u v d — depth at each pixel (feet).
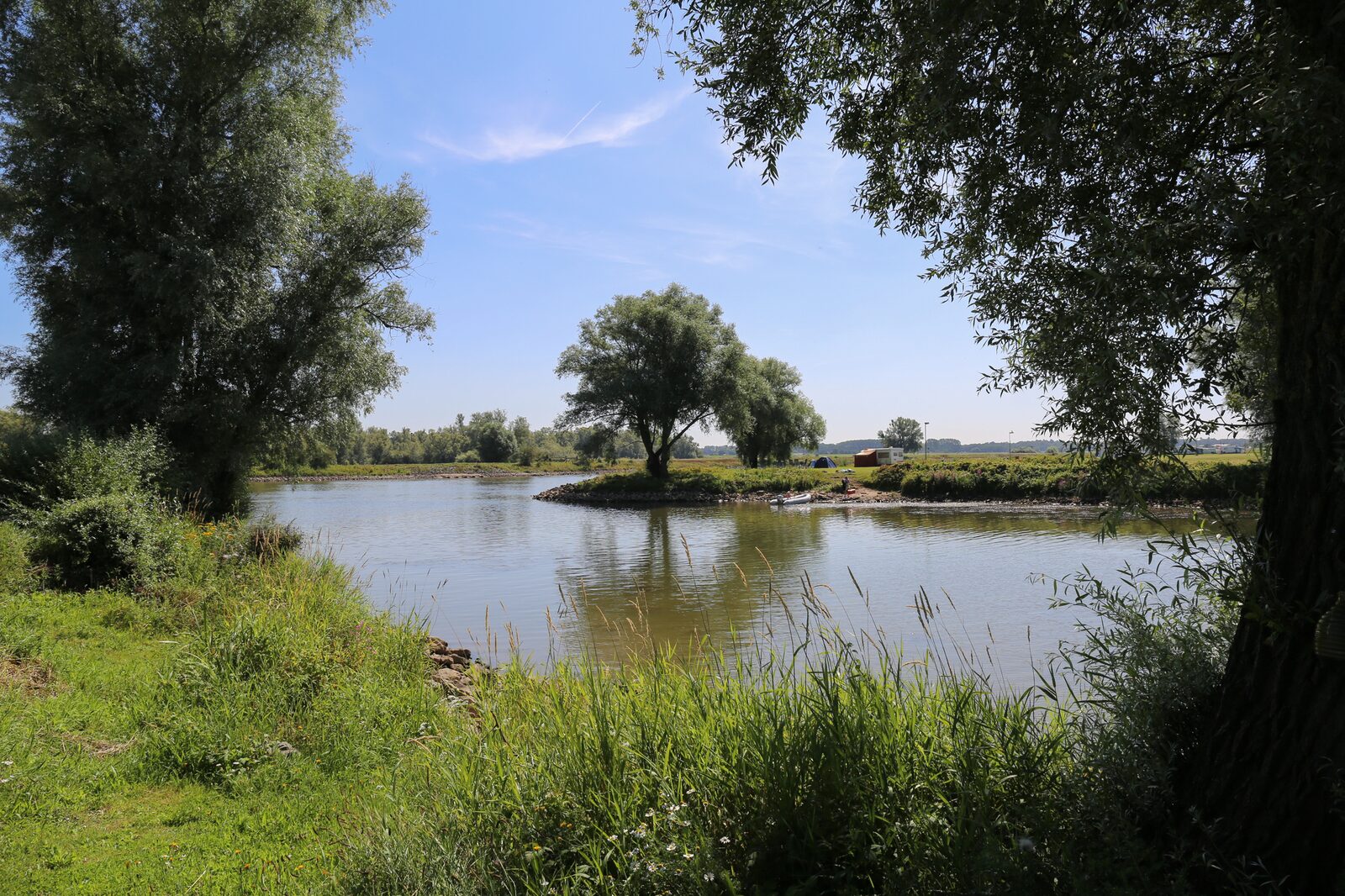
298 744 20.21
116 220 62.34
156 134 61.41
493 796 13.42
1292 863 8.66
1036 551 71.67
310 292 71.10
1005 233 12.29
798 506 142.61
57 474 44.27
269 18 64.18
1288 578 8.98
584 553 79.56
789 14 14.43
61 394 61.31
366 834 13.71
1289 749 8.78
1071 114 10.72
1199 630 11.61
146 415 61.87
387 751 20.06
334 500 176.45
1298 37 8.60
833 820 10.98
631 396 166.40
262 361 69.87
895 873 10.21
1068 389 10.25
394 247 75.00
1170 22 11.37
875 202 15.58
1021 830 10.21
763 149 15.43
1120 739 10.49
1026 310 11.69
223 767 18.57
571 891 11.09
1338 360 8.47
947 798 11.37
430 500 176.86
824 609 16.01
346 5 69.31
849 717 12.65
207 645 24.36
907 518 113.60
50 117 58.80
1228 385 10.28
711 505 151.64
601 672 17.75
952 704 13.53
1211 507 10.22
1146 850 9.19
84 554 37.17
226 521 54.29
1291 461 9.11
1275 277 9.44
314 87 71.00
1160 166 11.02
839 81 15.25
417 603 51.16
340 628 28.53
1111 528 10.31
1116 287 9.29
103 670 25.22
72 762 17.93
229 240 63.41
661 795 12.26
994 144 11.57
